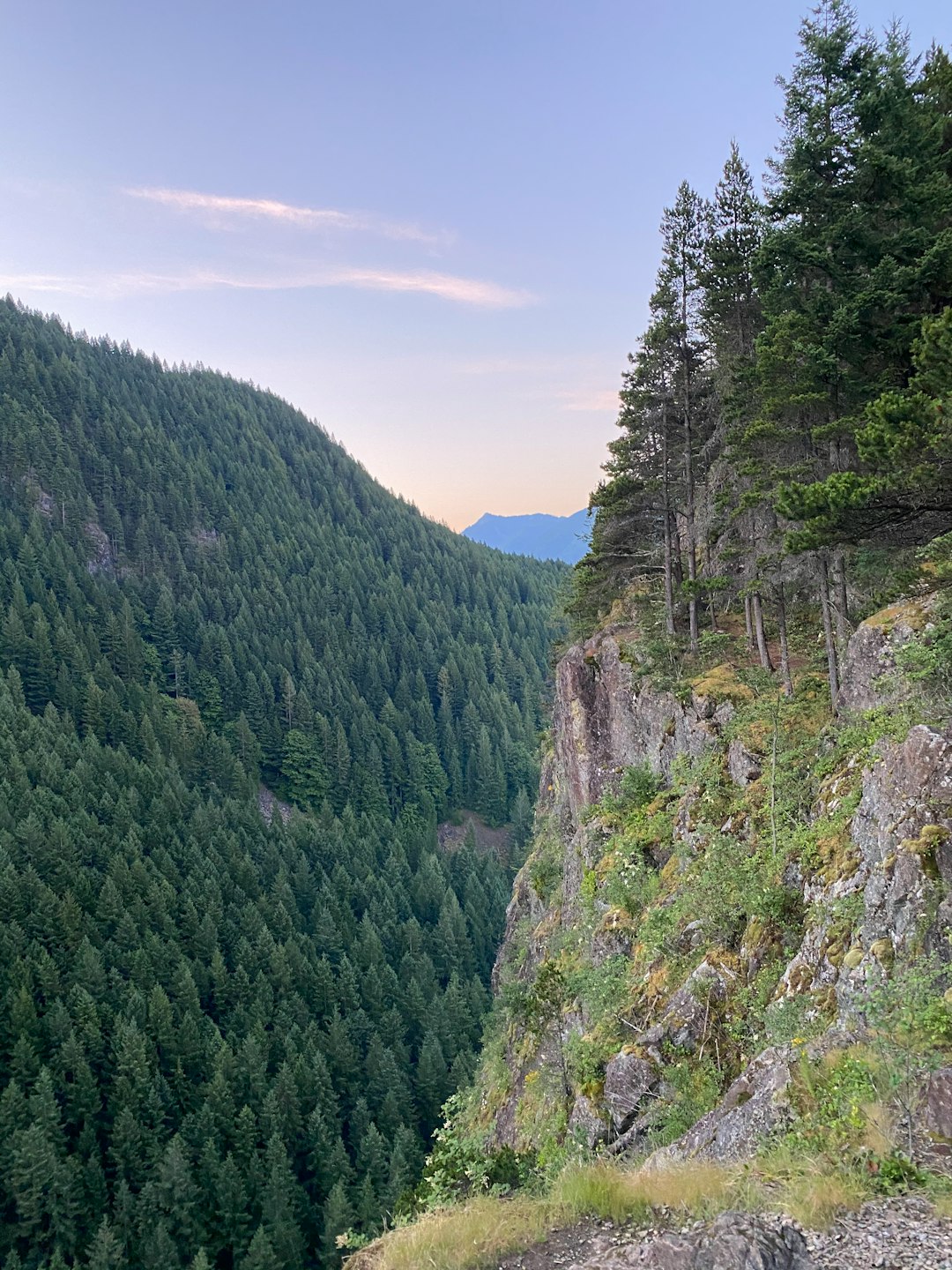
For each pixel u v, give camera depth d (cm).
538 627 18538
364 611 16388
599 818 2636
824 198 1936
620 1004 1684
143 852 6850
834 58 1886
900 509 1347
